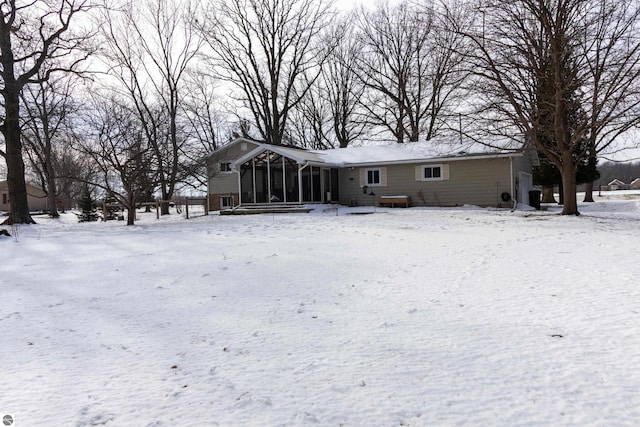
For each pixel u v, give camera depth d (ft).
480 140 59.77
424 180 73.20
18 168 57.82
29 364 10.43
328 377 9.50
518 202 70.13
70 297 16.87
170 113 85.81
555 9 48.06
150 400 8.57
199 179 94.58
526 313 13.73
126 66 82.38
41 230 48.34
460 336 11.87
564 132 50.34
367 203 78.07
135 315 14.38
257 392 8.86
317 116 132.87
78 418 7.90
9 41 55.31
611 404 8.13
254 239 34.30
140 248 30.12
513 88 50.62
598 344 11.06
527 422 7.58
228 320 13.69
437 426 7.53
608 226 38.55
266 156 73.46
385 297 16.05
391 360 10.34
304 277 19.67
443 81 55.21
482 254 24.75
